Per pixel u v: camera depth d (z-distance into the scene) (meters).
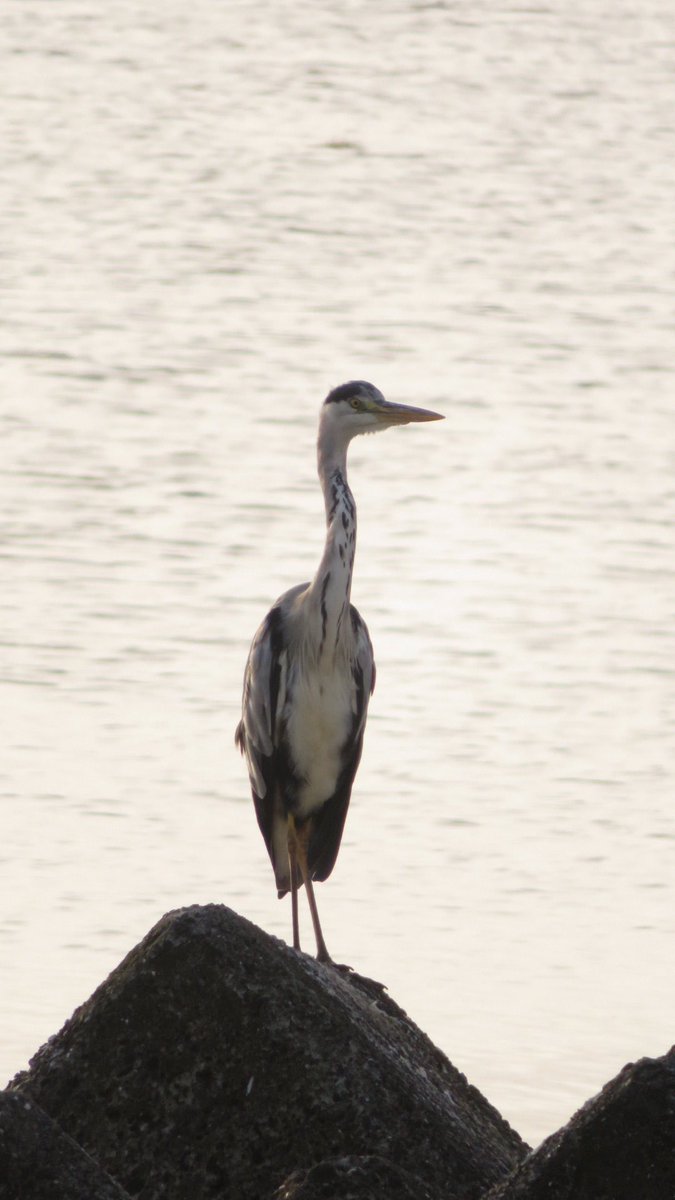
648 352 27.30
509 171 37.75
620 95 43.69
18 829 13.77
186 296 29.55
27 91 43.19
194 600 18.44
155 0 52.38
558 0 52.75
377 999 8.26
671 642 18.02
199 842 13.66
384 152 38.97
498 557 20.23
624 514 21.42
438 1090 7.46
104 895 12.75
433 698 16.91
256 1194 6.96
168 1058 7.02
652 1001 11.60
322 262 31.72
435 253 32.38
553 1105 10.18
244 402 24.66
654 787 15.09
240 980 7.02
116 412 24.20
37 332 27.41
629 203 35.69
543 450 23.50
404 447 23.73
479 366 26.58
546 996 11.66
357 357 26.75
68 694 16.36
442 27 49.84
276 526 20.55
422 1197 6.43
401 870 13.61
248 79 44.84
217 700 16.23
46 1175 6.29
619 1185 6.42
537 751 15.77
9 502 20.95
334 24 50.16
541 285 30.56
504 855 13.85
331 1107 6.96
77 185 36.09
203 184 36.53
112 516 20.69
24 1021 10.75
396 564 20.08
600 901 13.10
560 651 17.89
